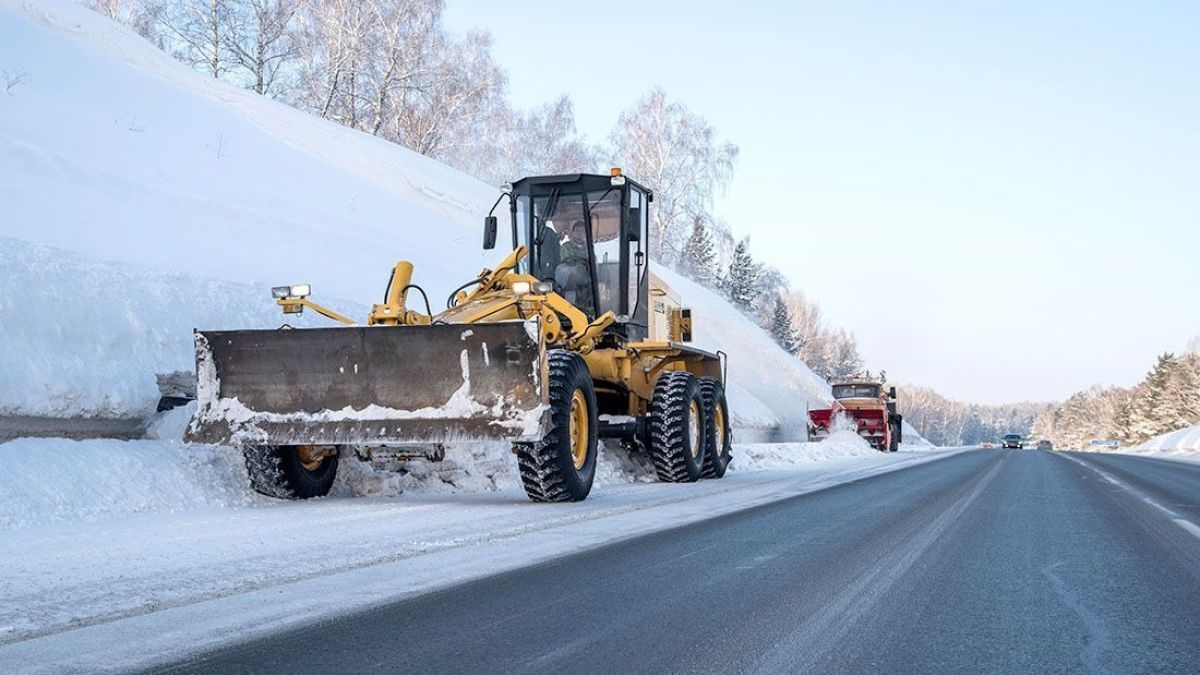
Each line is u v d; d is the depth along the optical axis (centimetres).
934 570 485
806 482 1118
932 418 16225
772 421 3005
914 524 683
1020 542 596
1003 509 814
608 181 1045
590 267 1033
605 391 1048
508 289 915
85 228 1226
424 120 4159
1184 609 400
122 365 882
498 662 303
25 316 821
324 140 2844
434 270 1953
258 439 745
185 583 422
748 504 816
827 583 445
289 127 2820
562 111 4691
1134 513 801
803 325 9188
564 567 477
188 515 679
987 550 559
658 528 635
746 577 457
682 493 914
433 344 724
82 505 669
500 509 725
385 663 300
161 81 2431
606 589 423
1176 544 603
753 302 6675
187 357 972
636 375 1070
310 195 2058
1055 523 707
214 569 456
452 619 362
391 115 4128
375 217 2152
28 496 646
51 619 354
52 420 782
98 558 487
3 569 455
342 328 735
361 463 886
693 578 452
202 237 1435
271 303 1179
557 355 778
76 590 407
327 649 316
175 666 295
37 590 406
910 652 322
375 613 370
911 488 1045
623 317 1046
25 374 773
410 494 864
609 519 682
